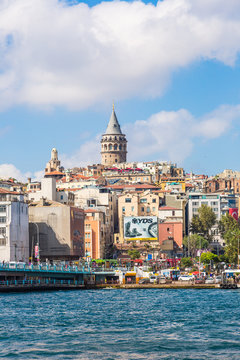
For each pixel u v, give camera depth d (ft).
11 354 307.17
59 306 503.20
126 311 465.47
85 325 391.24
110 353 309.83
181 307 492.54
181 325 390.21
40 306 502.79
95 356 304.09
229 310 468.34
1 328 378.73
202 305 507.71
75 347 322.34
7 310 472.03
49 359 297.74
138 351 313.73
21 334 357.61
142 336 351.25
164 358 299.99
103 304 520.42
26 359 297.53
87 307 494.59
